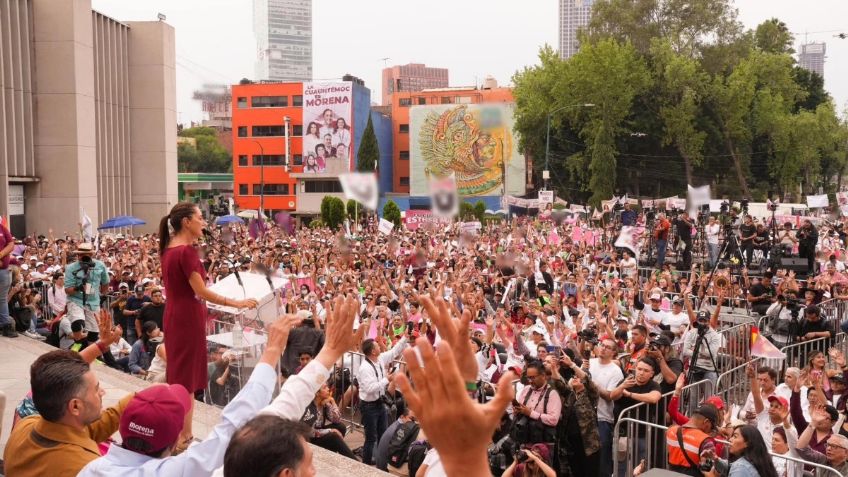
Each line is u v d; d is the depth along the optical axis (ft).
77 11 117.39
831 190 257.96
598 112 173.17
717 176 197.36
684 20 191.93
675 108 177.68
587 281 61.05
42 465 10.78
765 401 27.89
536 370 24.82
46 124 116.57
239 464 7.32
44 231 116.88
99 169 129.59
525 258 66.95
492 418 5.59
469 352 6.91
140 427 10.03
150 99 143.84
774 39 233.96
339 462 20.85
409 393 5.71
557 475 24.68
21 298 42.27
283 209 251.80
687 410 32.76
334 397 35.86
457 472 5.56
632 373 30.73
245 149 252.62
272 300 22.20
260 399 10.00
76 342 33.24
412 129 228.84
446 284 51.67
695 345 35.58
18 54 112.27
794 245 86.33
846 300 53.47
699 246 89.10
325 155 236.63
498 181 185.37
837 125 220.23
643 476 16.19
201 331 17.29
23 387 27.68
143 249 72.69
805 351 43.83
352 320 9.83
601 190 172.45
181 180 279.90
